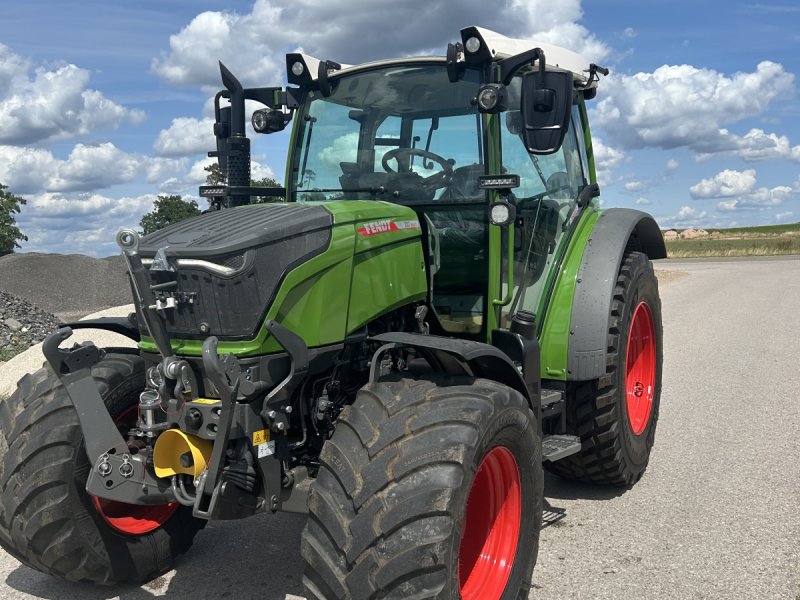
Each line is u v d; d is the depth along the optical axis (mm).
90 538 3400
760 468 5000
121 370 3590
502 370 3215
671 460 5266
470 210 3908
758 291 17016
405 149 4055
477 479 3113
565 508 4496
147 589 3602
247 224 3092
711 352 9273
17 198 53500
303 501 3053
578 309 4344
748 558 3707
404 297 3584
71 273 16344
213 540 4156
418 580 2529
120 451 3045
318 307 3109
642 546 3902
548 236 4508
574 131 5102
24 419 3359
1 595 3559
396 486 2627
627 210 5152
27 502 3256
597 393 4453
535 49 3561
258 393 2928
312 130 4332
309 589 2660
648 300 5117
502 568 3184
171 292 2998
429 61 3986
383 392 2926
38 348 8047
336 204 3398
